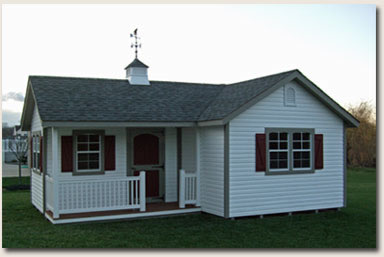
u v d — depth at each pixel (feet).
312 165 42.34
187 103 44.14
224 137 37.78
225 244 30.01
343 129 44.50
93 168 40.32
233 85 48.52
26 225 36.04
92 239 31.07
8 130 139.54
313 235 33.22
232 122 38.04
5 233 33.04
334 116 43.86
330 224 37.35
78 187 38.04
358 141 101.55
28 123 49.93
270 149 40.81
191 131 43.88
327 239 32.04
